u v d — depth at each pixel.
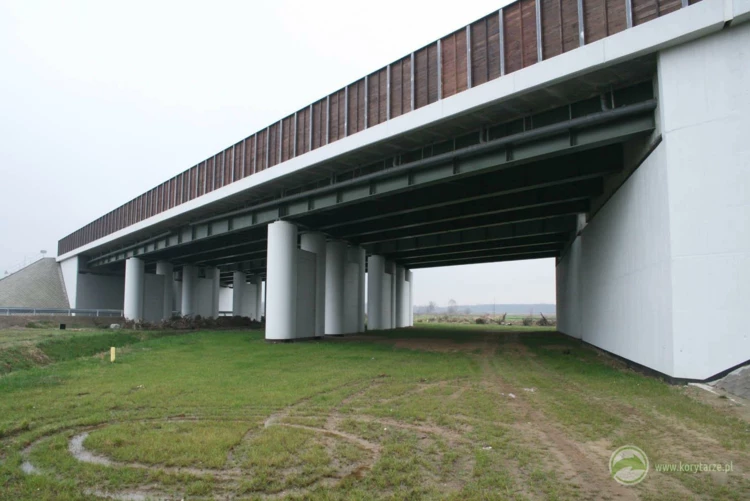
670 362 14.45
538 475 7.53
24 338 29.94
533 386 15.52
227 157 34.12
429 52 21.31
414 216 34.09
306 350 26.36
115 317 53.75
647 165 16.73
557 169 22.58
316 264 35.50
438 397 13.82
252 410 12.41
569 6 16.91
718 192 13.57
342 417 11.63
